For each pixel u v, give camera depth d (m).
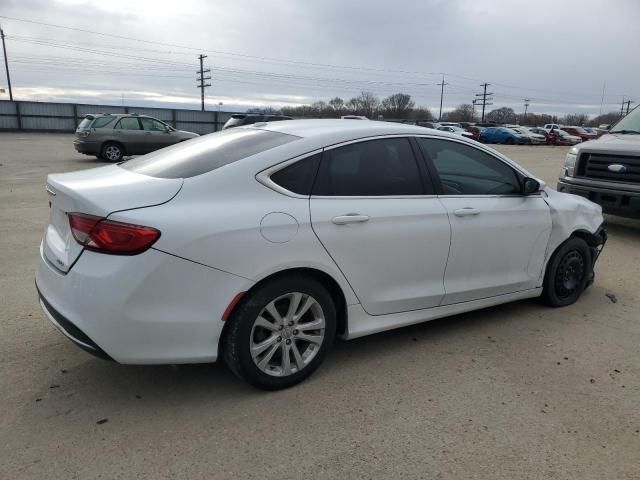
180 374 3.36
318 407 3.04
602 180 7.68
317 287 3.19
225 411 2.97
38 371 3.33
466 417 2.98
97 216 2.70
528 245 4.30
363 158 3.45
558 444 2.77
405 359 3.67
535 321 4.43
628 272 5.97
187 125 46.81
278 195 3.07
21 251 5.94
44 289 3.02
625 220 9.27
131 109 44.44
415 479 2.48
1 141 29.34
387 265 3.47
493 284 4.13
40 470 2.45
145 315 2.70
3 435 2.69
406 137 3.69
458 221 3.80
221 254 2.82
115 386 3.20
